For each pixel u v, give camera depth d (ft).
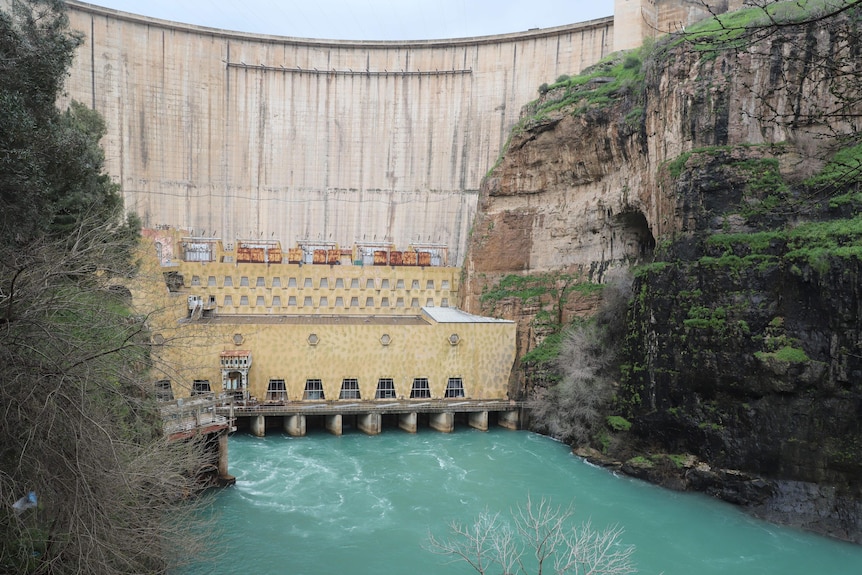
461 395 234.58
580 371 203.92
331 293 286.66
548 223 267.59
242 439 205.26
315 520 138.21
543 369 229.04
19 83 93.25
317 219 386.52
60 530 67.67
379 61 385.50
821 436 144.15
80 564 63.67
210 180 374.22
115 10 345.92
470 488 160.86
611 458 183.62
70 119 139.74
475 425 228.43
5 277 70.18
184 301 231.09
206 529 118.42
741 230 169.17
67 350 70.74
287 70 383.86
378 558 121.19
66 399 66.74
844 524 137.08
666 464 169.27
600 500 154.81
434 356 232.12
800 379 147.13
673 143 194.70
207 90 372.17
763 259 159.53
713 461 161.38
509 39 366.02
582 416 200.34
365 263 315.99
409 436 214.07
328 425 217.77
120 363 80.69
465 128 375.66
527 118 279.69
